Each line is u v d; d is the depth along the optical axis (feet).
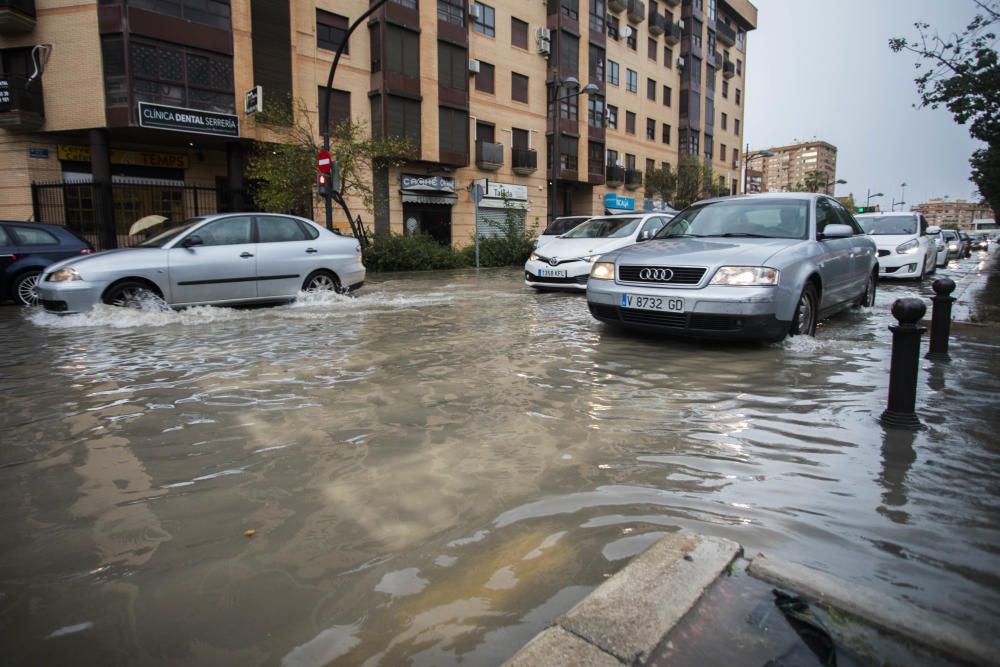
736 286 17.16
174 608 5.60
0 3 51.31
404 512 7.48
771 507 7.54
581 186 113.19
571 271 34.14
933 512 7.39
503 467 8.89
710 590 5.45
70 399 12.73
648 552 6.07
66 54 53.62
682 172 127.44
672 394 12.91
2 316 26.94
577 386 13.60
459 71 83.46
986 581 5.89
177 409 11.95
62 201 56.34
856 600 5.26
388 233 65.41
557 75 98.22
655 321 18.60
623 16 117.29
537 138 99.66
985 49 37.93
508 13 92.84
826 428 10.64
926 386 13.53
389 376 14.60
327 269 30.53
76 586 5.98
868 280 26.50
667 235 22.45
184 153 61.98
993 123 40.11
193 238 26.45
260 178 60.85
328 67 70.69
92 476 8.71
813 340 18.42
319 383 13.94
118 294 24.88
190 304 26.40
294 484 8.34
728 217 21.67
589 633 4.84
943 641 4.73
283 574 6.13
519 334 20.59
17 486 8.38
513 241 72.33
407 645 5.03
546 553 6.45
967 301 30.81
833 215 22.94
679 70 139.13
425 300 31.55
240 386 13.71
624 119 120.78
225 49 57.88
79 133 55.57
